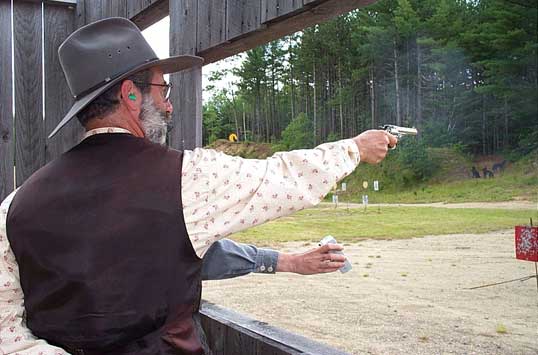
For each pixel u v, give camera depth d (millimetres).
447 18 14727
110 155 774
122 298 713
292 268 1116
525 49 14633
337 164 800
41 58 2365
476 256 5023
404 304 3344
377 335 2654
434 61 14258
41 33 2367
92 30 813
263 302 3594
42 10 2371
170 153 793
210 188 757
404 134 921
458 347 2396
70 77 810
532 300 3201
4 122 2285
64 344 744
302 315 3174
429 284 3891
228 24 1599
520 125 14258
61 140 2383
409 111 13719
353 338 2611
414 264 4828
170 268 733
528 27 15109
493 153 13781
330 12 1341
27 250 740
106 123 807
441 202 10359
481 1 16000
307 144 13000
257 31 1489
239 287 4254
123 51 795
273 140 15875
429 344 2477
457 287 3695
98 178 754
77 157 788
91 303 709
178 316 755
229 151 9984
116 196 736
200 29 1755
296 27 1468
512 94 14227
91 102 799
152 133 827
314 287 4094
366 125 13289
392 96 13609
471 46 14836
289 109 17000
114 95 797
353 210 9422
